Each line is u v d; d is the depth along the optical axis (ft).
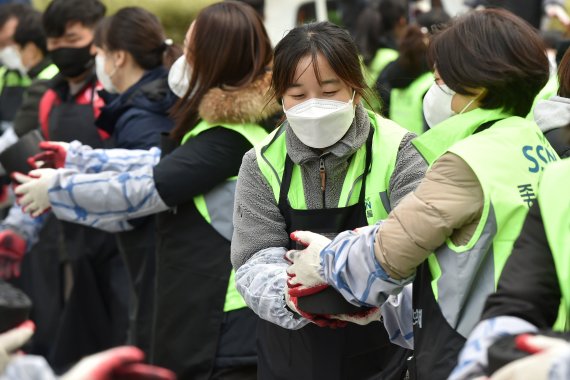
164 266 31.50
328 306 22.59
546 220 18.83
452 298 21.22
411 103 49.75
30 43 52.65
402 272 21.34
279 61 24.35
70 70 41.70
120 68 37.76
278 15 73.77
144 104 36.17
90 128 41.60
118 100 36.78
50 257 45.85
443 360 21.42
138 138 35.81
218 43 30.30
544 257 18.89
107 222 32.60
